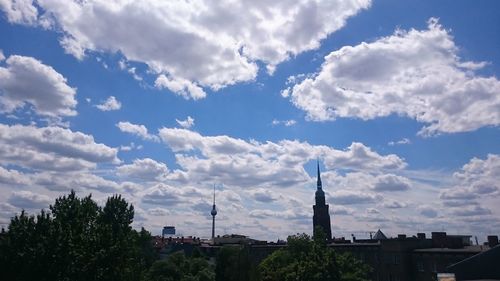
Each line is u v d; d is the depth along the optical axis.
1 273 44.16
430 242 90.56
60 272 44.66
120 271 49.28
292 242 85.62
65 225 49.12
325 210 197.38
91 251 47.44
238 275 79.31
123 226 59.84
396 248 88.00
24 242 44.78
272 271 80.62
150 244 92.56
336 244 103.88
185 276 90.62
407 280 85.88
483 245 91.44
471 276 57.72
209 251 151.25
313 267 71.94
